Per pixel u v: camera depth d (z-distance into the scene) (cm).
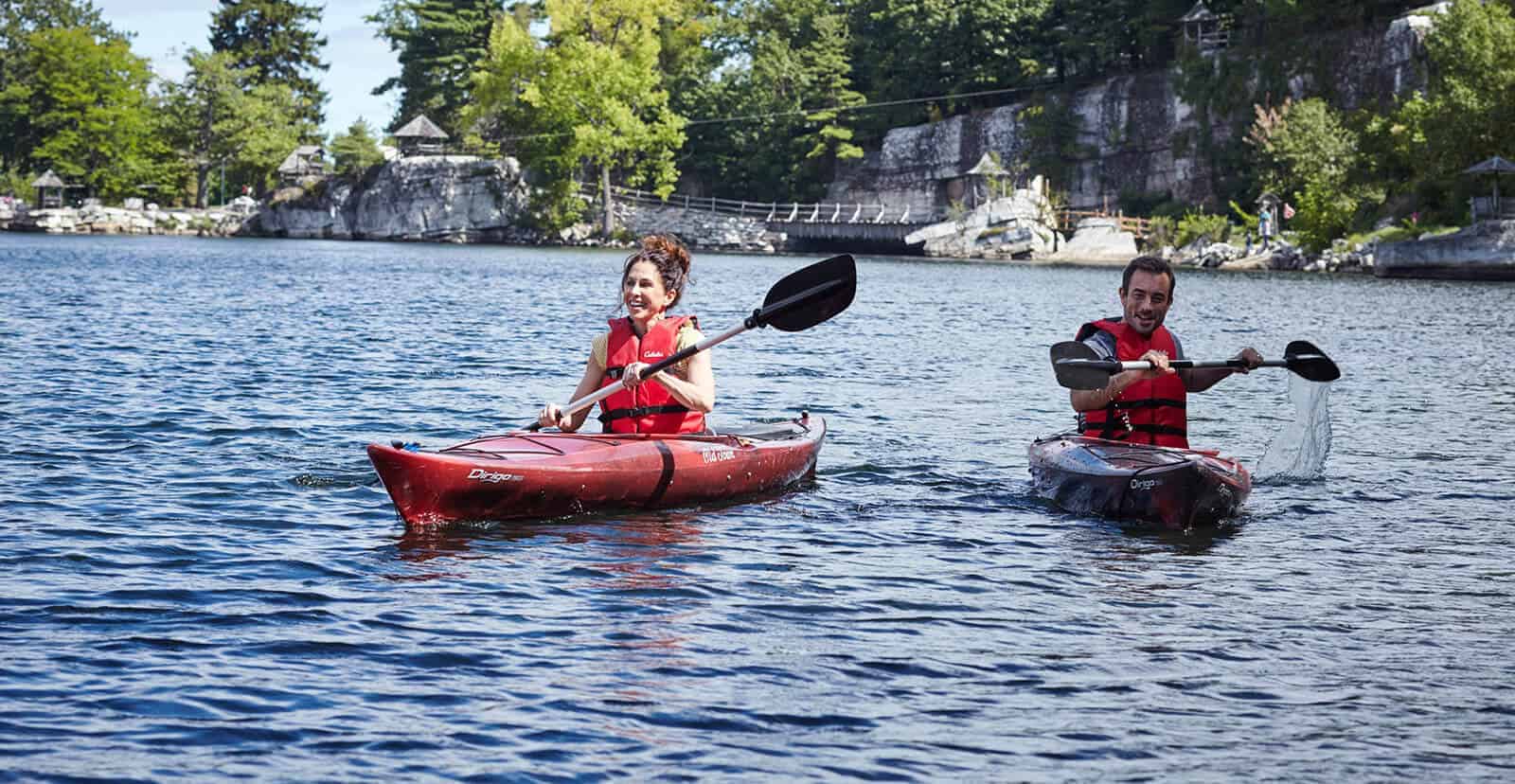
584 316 2542
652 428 909
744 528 834
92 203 9162
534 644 599
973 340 2150
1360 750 498
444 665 570
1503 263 4269
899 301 3180
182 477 941
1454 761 489
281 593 670
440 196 8294
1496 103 4881
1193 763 484
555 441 880
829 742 496
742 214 7938
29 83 9550
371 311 2559
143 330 2014
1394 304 3169
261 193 10106
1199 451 933
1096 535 836
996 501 933
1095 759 486
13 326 2025
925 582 716
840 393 1477
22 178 9562
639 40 7975
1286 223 5828
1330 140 5609
